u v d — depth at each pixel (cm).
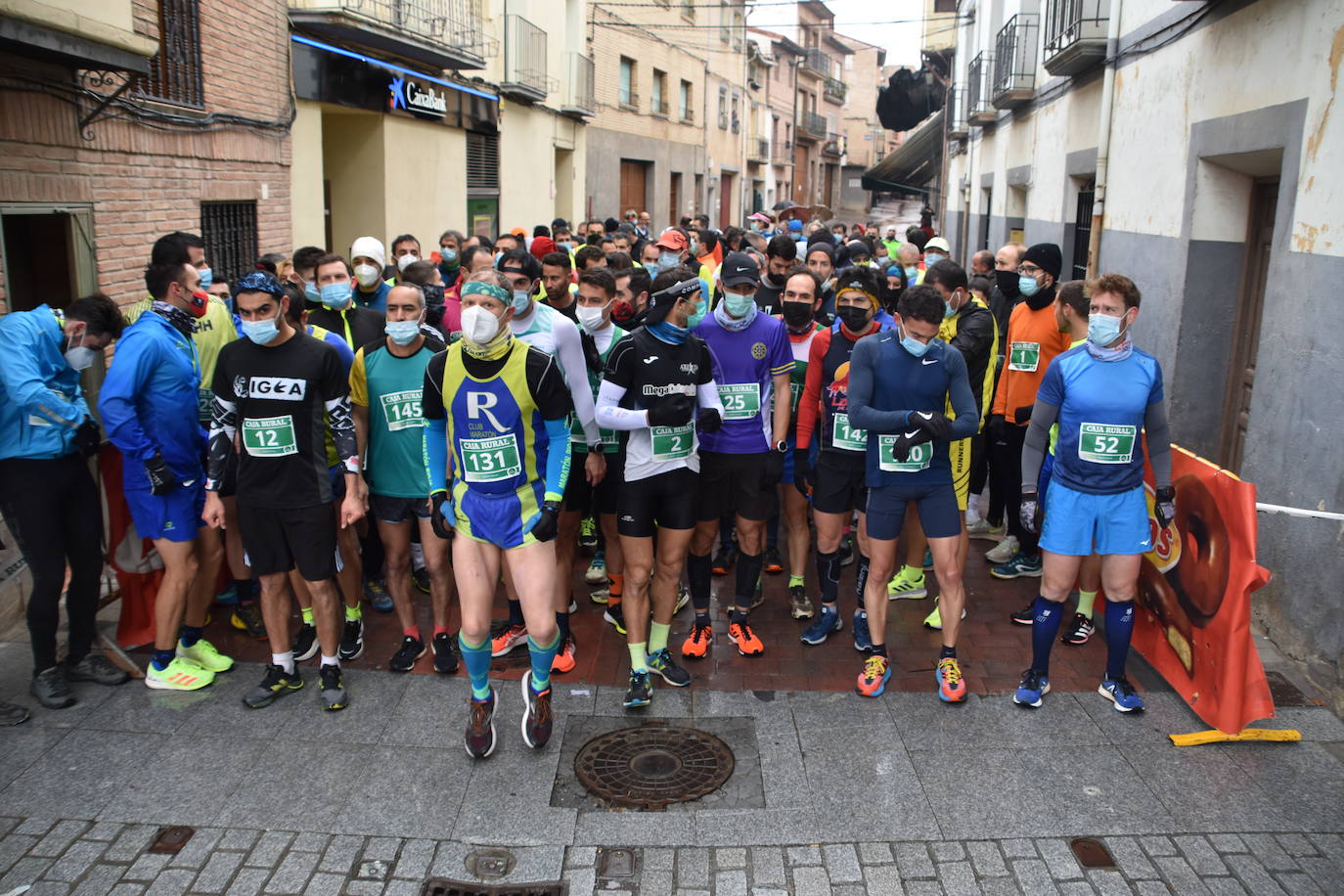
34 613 443
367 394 464
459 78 1493
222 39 869
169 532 450
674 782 397
